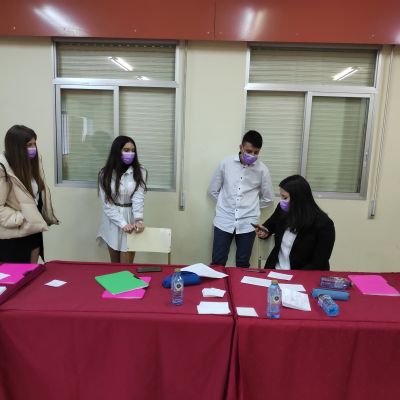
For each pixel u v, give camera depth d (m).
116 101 3.20
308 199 2.02
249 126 3.27
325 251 2.03
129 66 3.21
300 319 1.43
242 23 2.89
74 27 2.94
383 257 3.32
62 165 3.33
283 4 2.86
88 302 1.54
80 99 3.27
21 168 2.09
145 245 2.40
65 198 3.33
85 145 3.34
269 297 1.46
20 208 2.13
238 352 1.40
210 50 3.07
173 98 3.24
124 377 1.44
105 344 1.43
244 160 2.77
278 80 3.18
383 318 1.46
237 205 2.96
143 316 1.42
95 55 3.20
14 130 2.08
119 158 2.57
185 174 3.25
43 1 2.92
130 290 1.65
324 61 3.15
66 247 3.40
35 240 2.31
